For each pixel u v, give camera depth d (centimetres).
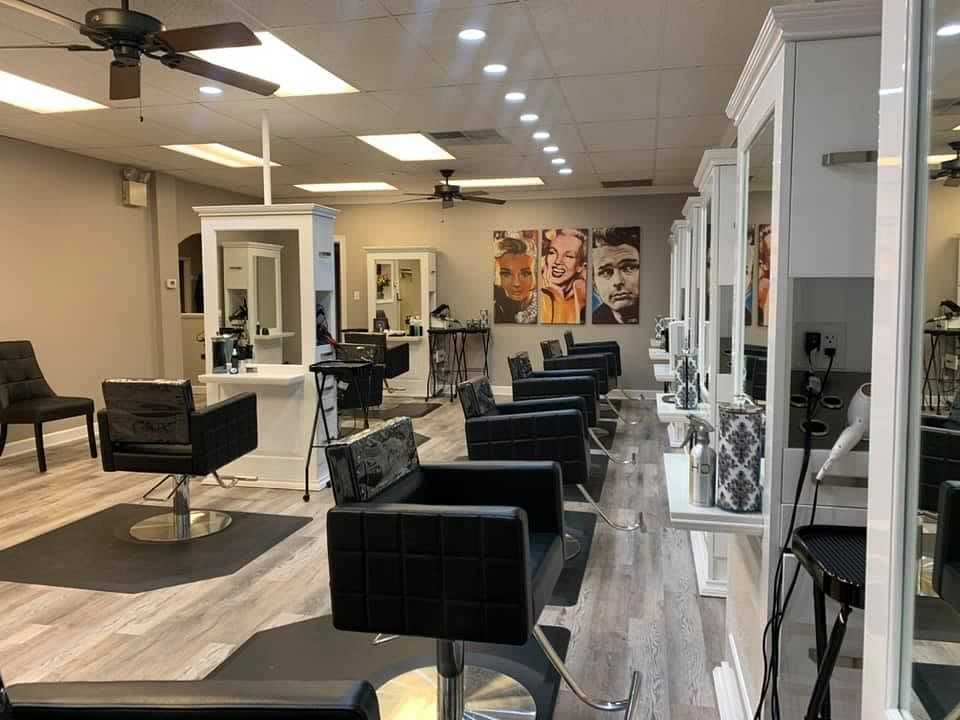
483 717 214
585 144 617
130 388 343
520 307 920
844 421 171
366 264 952
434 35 356
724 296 303
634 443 611
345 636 269
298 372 475
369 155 665
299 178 795
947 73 92
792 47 166
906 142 94
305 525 399
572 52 381
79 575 328
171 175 761
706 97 470
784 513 175
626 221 884
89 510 424
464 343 936
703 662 251
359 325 972
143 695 103
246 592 310
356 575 180
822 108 166
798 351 172
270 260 475
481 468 223
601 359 607
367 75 420
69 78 425
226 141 601
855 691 172
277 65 414
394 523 176
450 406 824
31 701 102
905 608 96
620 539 375
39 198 607
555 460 330
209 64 304
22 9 255
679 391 380
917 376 95
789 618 175
